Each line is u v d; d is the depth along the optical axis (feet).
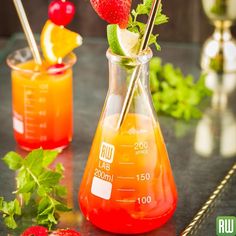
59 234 6.11
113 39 5.74
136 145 5.87
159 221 6.11
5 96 8.66
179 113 8.18
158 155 6.01
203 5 9.44
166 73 8.54
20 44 9.82
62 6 7.14
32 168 6.55
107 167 5.93
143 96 5.93
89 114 8.27
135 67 5.75
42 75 7.29
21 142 7.50
